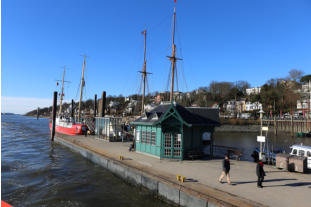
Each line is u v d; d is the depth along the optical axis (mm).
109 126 32000
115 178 17266
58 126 52312
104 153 21891
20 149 31984
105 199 13281
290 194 10289
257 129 81875
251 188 11109
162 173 13898
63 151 30484
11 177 17422
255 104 108125
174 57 35969
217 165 16562
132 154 20938
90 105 153250
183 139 18750
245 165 16891
